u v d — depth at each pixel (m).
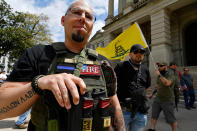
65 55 0.96
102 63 1.12
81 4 1.07
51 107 0.71
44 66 0.88
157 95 3.31
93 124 0.79
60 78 0.64
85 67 0.96
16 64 0.87
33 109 0.88
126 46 4.22
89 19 1.08
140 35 3.79
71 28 1.02
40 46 0.98
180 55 13.04
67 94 0.62
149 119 4.41
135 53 2.27
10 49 13.73
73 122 0.65
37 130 0.85
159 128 3.59
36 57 0.90
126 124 2.10
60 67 0.89
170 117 3.05
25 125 3.55
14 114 0.74
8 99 0.71
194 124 3.82
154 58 11.30
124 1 20.38
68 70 0.90
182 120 4.21
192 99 5.88
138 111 2.12
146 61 15.05
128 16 15.11
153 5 12.34
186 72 6.02
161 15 11.55
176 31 13.52
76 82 0.67
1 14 13.89
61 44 1.00
